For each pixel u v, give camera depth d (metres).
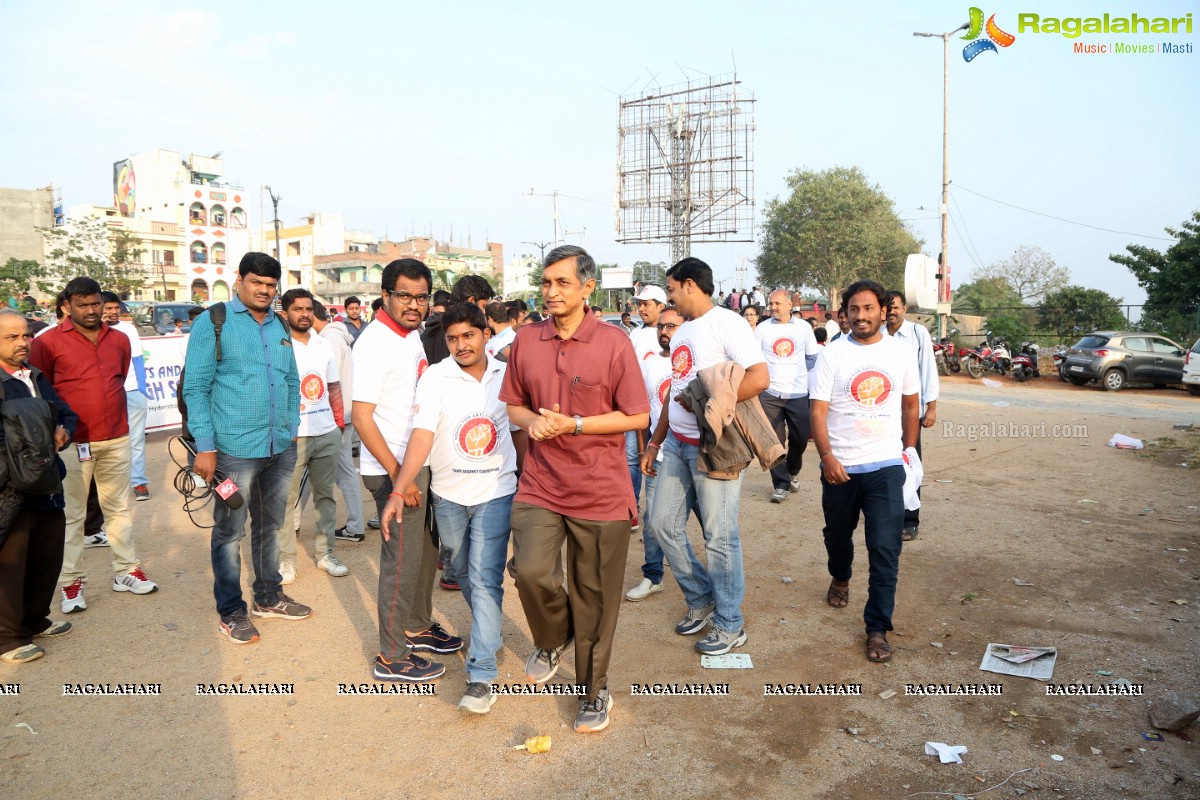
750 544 6.05
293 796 2.88
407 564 3.67
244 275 4.23
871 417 4.14
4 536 3.91
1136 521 6.46
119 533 4.94
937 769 3.03
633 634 4.36
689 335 4.12
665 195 38.72
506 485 3.61
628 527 3.30
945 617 4.53
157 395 10.91
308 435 5.16
